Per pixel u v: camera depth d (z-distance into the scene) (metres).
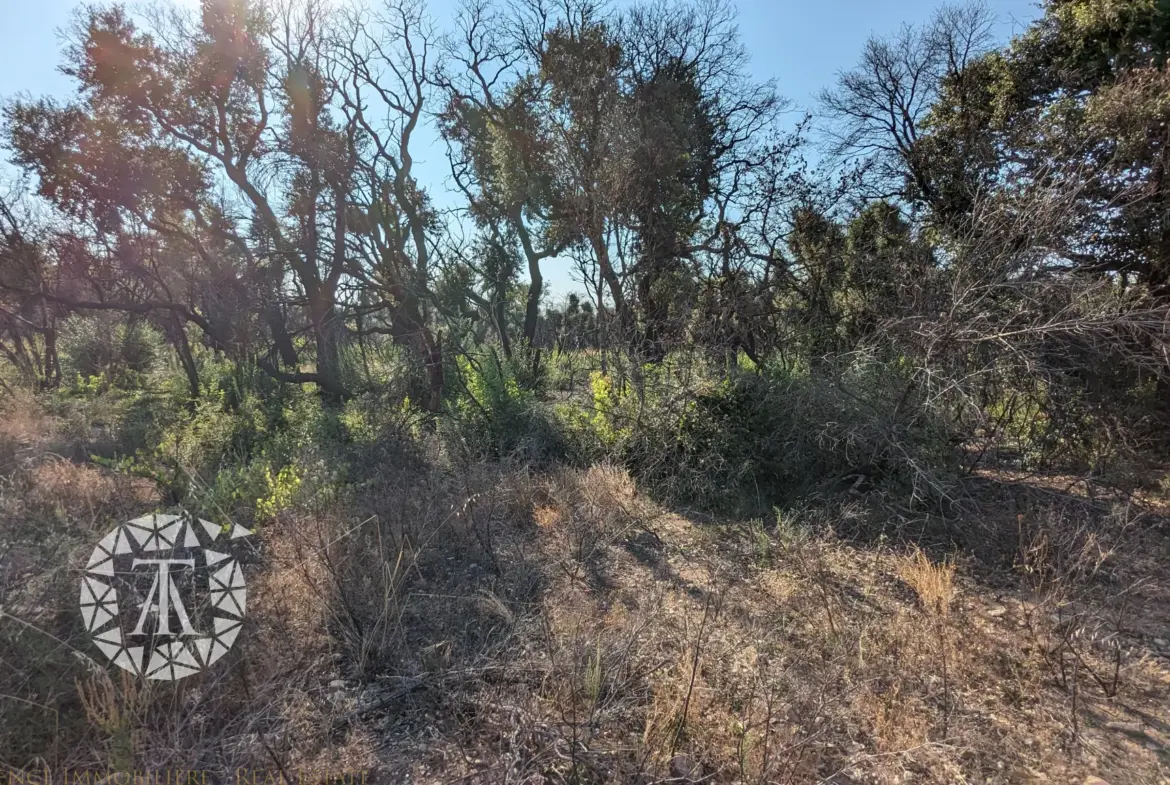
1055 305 5.64
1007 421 6.37
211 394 11.66
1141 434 6.47
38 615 3.06
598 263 9.07
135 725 2.61
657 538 5.50
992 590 4.44
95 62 12.30
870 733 2.94
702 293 9.02
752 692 3.15
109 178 12.68
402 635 3.61
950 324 5.67
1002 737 2.92
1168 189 6.68
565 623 3.82
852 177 9.66
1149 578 4.51
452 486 5.96
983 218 5.86
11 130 12.35
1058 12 9.30
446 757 2.74
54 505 4.61
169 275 14.41
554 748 2.70
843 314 8.65
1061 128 7.52
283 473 5.85
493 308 14.48
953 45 11.95
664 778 2.56
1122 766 2.73
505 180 13.98
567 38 11.93
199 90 13.12
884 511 5.54
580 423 7.90
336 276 11.25
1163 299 6.76
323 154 11.05
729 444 6.58
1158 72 7.03
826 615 3.98
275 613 3.63
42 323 16.14
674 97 11.82
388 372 10.80
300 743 2.80
